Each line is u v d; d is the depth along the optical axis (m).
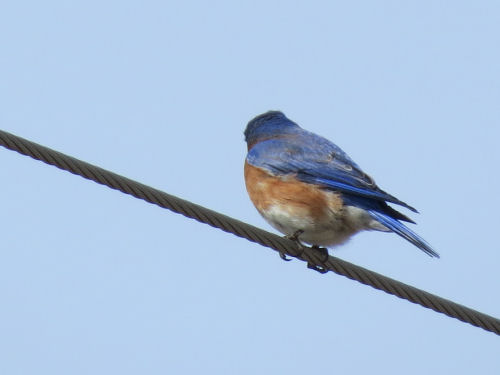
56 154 11.09
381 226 13.98
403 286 12.59
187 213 11.85
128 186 11.42
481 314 12.39
